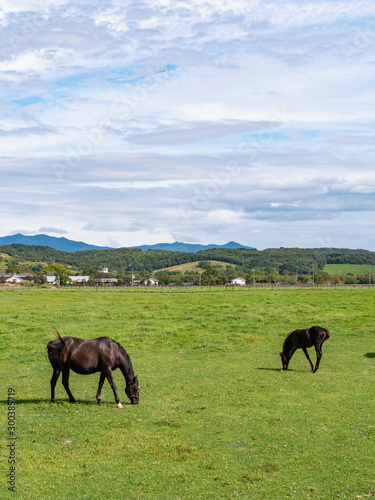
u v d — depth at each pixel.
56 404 13.74
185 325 31.75
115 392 13.65
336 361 20.77
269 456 9.74
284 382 16.73
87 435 11.04
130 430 11.43
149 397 14.71
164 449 10.15
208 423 11.97
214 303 46.81
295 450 10.07
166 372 18.67
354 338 26.91
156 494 8.11
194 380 17.17
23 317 35.00
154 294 66.25
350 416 12.48
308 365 20.00
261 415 12.63
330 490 8.21
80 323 32.72
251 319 34.28
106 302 49.38
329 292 64.56
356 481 8.55
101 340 13.79
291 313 37.22
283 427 11.61
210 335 27.92
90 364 13.56
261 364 20.31
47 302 50.19
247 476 8.77
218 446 10.34
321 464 9.31
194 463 9.41
